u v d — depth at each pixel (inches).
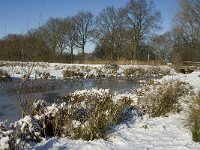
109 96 346.3
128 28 2175.2
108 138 275.3
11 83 725.9
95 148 251.0
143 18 2134.6
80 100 366.3
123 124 324.5
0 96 550.9
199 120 282.0
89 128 274.5
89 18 2362.2
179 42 1798.7
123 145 261.4
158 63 1635.1
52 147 249.3
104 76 1117.1
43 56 1583.4
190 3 1748.3
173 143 269.1
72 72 1002.1
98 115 292.4
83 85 798.5
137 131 303.9
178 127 315.6
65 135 277.1
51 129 280.2
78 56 2397.9
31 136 258.5
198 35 1753.2
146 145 262.5
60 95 579.2
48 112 283.0
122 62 1696.6
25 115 287.6
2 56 919.0
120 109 335.6
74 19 2380.7
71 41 2365.9
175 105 378.3
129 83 882.8
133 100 389.7
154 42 2169.0
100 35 2314.2
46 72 937.5
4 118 388.2
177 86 462.0
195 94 424.5
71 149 246.7
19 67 911.0
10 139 222.7
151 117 361.1
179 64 1432.1
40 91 623.2
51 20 2364.7
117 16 2256.4
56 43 2352.4
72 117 293.1
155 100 378.0
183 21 1771.7
